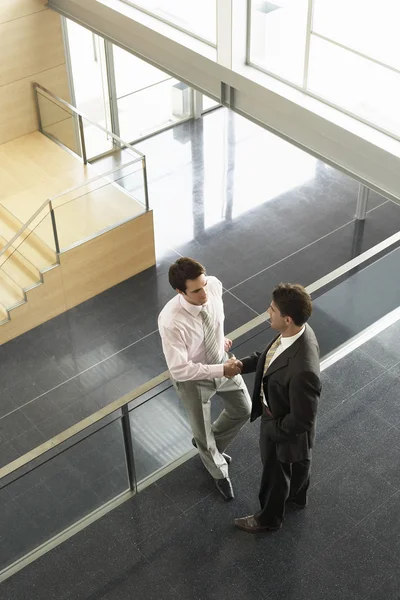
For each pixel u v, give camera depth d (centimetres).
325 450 617
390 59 694
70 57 1127
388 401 657
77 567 544
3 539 518
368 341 712
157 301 948
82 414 809
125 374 851
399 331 722
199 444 562
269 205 1076
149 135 1238
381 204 1061
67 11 998
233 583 531
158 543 556
